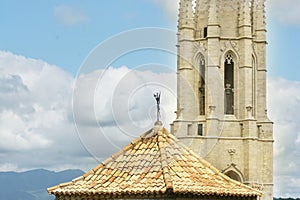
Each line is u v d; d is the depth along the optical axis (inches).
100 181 1210.0
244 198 1210.6
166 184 1128.8
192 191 1136.8
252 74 5698.8
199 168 1247.5
